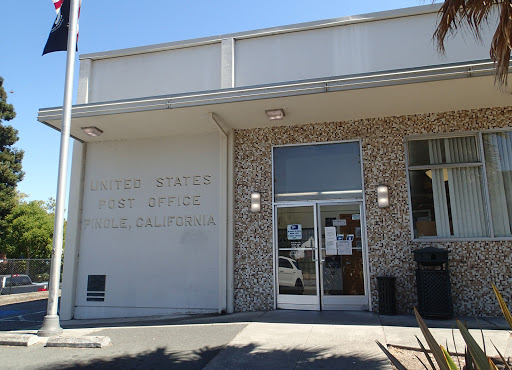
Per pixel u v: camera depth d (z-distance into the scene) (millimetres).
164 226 9984
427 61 8727
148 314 9648
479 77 7086
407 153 8938
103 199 10445
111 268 10062
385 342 6172
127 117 9000
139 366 5574
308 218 9227
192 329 7500
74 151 10742
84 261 10234
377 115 9039
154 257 9898
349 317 7887
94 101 10570
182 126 9680
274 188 9523
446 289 7551
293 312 8547
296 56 9445
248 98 8078
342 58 9180
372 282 8562
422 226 8625
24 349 6492
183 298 9547
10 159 33906
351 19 9188
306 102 8242
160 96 8523
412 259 8445
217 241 9609
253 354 5879
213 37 9953
